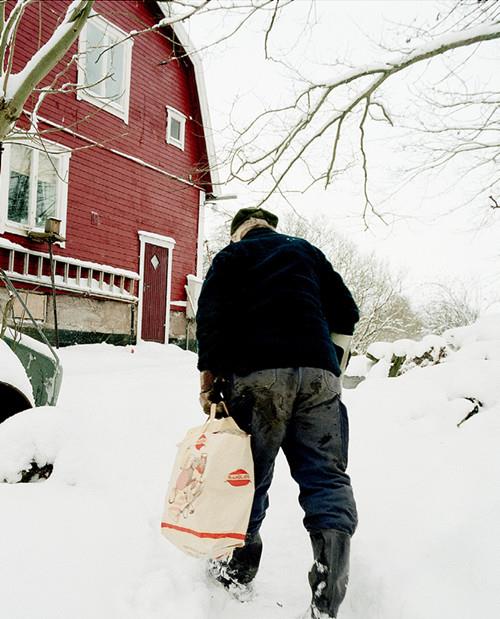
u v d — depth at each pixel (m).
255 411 2.03
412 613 1.93
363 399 4.71
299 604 2.18
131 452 3.67
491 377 4.29
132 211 13.75
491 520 2.22
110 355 11.52
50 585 1.86
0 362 3.70
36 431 3.09
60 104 11.97
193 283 15.37
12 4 10.98
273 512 3.11
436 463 3.12
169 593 2.02
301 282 2.19
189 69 15.60
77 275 11.99
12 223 10.81
